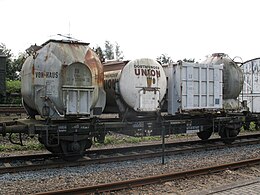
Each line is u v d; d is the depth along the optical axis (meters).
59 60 9.97
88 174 8.91
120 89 11.34
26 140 15.21
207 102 13.41
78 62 9.88
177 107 12.79
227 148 13.66
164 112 13.50
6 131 9.38
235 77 14.96
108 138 15.14
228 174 9.04
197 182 8.22
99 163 10.38
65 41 10.38
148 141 15.52
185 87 12.73
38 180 8.23
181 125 12.77
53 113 9.98
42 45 10.83
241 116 15.09
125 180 8.05
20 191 7.27
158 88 11.96
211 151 12.88
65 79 9.74
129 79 11.39
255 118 16.23
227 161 10.88
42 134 9.80
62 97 9.78
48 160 10.62
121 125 11.07
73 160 10.32
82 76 9.98
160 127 12.15
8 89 29.17
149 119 12.30
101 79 10.71
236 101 15.51
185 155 11.94
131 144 14.60
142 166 9.95
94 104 10.52
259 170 9.64
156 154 11.58
